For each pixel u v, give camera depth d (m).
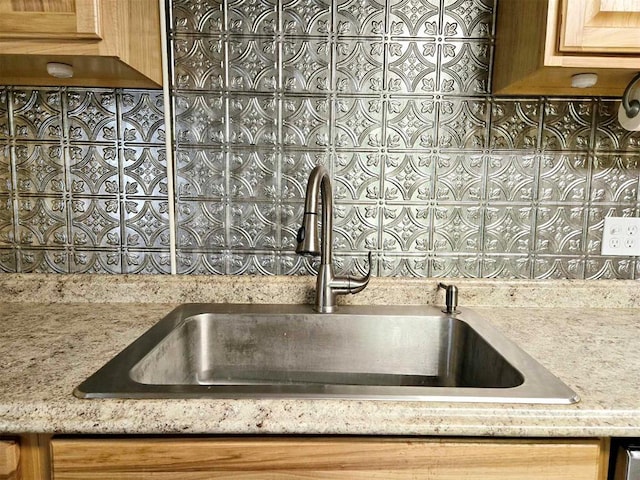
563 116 1.01
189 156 1.02
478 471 0.53
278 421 0.52
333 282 0.96
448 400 0.55
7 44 0.73
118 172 1.02
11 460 0.54
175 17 0.99
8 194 1.02
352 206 1.04
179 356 0.86
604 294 1.03
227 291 1.03
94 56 0.75
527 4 0.82
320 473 0.54
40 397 0.55
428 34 0.99
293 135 1.02
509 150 1.02
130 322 0.88
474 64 1.00
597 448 0.54
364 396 0.55
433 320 0.94
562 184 1.03
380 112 1.01
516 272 1.05
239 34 0.99
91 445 0.53
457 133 1.02
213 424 0.52
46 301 1.02
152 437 0.53
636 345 0.77
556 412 0.53
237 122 1.01
